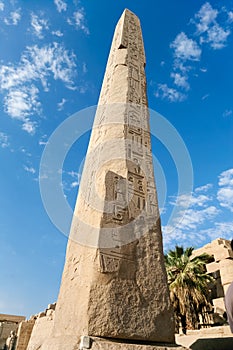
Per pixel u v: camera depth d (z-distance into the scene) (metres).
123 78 5.04
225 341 3.55
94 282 2.79
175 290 13.37
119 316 2.72
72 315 2.88
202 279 13.72
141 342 2.71
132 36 6.05
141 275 3.07
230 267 14.65
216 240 16.23
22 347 13.18
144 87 5.18
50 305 9.28
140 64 5.56
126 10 6.61
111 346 2.46
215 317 12.87
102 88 5.44
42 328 7.00
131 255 3.14
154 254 3.32
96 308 2.67
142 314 2.84
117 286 2.87
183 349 2.75
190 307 12.82
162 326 2.88
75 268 3.26
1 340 17.33
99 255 2.93
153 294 3.03
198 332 6.95
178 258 15.19
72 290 3.09
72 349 2.42
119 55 5.53
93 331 2.55
